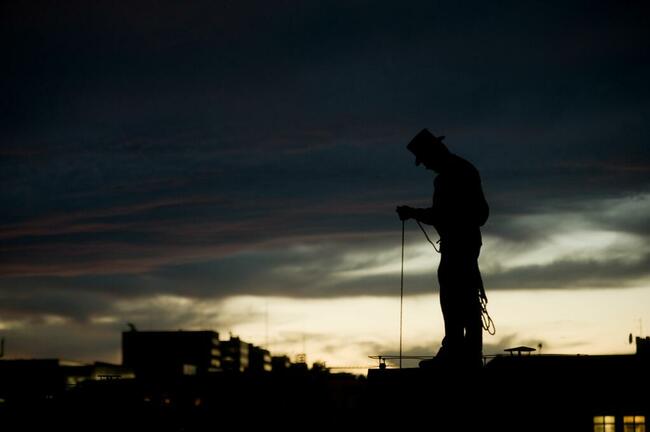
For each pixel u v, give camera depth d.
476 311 22.58
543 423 24.81
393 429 22.38
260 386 87.12
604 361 27.47
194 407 87.75
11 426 80.38
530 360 25.83
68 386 98.00
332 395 83.50
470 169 22.95
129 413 83.25
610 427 26.86
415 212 23.33
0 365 103.25
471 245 22.66
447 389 22.22
